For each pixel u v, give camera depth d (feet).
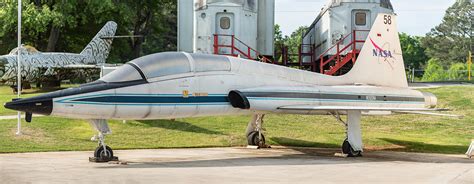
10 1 154.71
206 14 103.96
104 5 158.81
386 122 92.07
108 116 55.21
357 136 66.18
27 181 41.47
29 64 135.44
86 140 72.90
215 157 61.93
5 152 64.95
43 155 62.23
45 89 145.79
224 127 83.51
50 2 165.17
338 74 112.06
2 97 112.37
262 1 110.42
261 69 66.13
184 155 63.82
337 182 42.86
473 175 47.96
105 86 54.95
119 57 203.92
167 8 239.09
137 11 194.08
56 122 80.48
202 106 60.44
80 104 53.36
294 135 82.23
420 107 77.56
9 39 185.68
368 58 75.15
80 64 150.20
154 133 78.64
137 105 56.13
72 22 161.38
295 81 68.33
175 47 279.08
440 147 76.23
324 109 63.98
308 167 52.70
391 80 76.69
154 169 49.47
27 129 76.13
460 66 290.56
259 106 62.64
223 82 61.98
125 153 65.62
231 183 41.60
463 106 101.81
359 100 70.28
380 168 52.70
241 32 104.53
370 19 110.93
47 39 183.83
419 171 50.57
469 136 85.35
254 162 56.90
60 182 41.04
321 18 117.29
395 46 77.15
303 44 134.72
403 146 76.79
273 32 110.73
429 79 272.10
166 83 57.93
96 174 45.50
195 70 60.39
